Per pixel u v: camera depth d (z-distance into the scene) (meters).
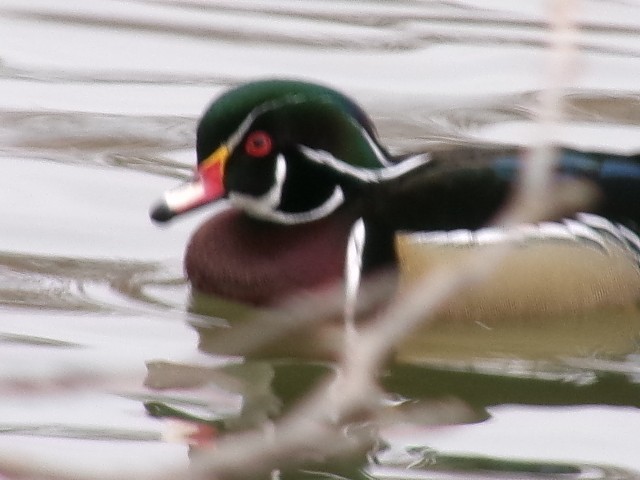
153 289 12.94
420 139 16.09
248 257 12.62
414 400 10.95
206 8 19.91
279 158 12.42
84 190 14.87
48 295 12.68
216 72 17.84
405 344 11.90
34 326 12.02
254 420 10.38
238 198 12.54
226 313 12.51
